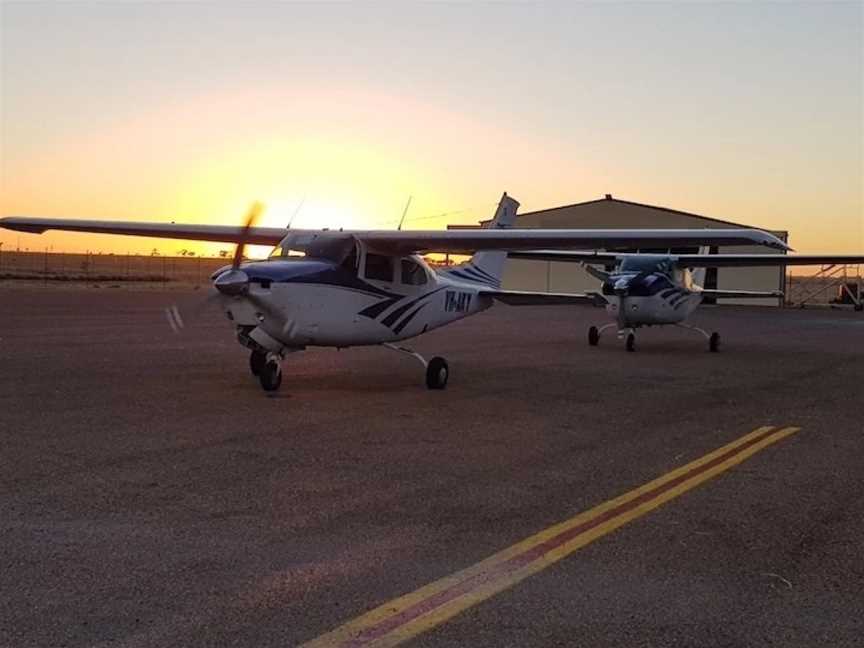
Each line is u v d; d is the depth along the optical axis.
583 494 5.95
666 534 5.03
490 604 3.92
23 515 5.20
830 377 13.48
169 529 4.97
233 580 4.17
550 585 4.17
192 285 58.75
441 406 9.82
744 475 6.60
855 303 43.28
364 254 10.95
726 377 13.26
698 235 10.57
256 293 9.66
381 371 13.05
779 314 37.78
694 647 3.51
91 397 9.83
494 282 14.74
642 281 17.14
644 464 6.95
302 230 11.46
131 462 6.65
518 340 19.91
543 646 3.49
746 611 3.89
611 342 19.75
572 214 50.28
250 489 5.92
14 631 3.54
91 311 26.31
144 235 13.58
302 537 4.87
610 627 3.69
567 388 11.62
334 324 10.52
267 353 10.42
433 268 13.18
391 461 6.89
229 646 3.43
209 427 8.18
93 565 4.34
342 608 3.84
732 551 4.74
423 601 3.94
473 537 4.92
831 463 7.07
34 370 12.14
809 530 5.15
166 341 16.95
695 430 8.57
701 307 44.44
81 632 3.54
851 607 3.96
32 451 6.97
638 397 10.88
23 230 13.74
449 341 19.38
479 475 6.47
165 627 3.60
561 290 48.97
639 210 48.94
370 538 4.87
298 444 7.49
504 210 16.08
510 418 9.09
